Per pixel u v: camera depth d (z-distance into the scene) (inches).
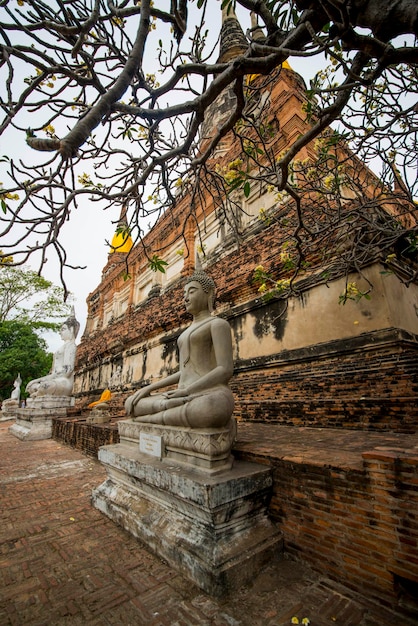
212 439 135.2
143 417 189.0
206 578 111.5
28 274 1166.3
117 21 139.7
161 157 140.4
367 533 108.7
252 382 301.0
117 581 120.5
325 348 254.2
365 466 111.2
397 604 100.0
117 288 824.3
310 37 114.3
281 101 379.2
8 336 1247.5
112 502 179.5
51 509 194.1
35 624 100.0
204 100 124.0
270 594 110.2
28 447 424.5
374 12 86.5
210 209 485.1
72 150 96.1
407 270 265.7
